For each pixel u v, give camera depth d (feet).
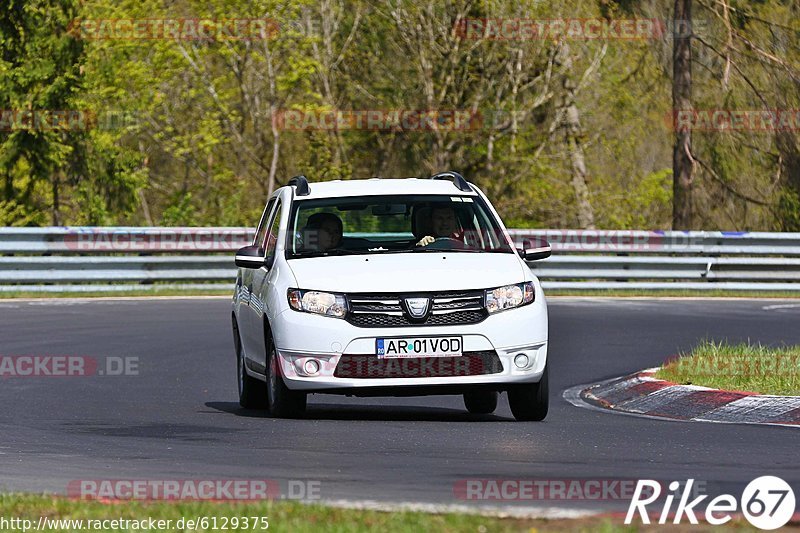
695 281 254.06
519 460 77.46
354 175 397.60
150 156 407.64
